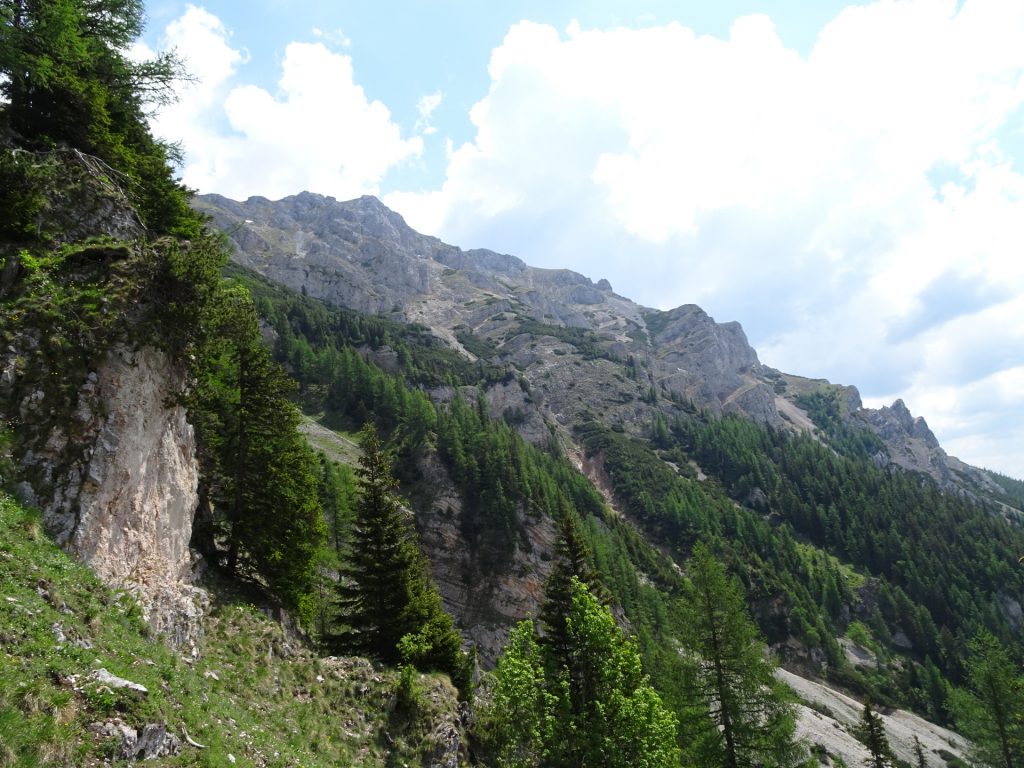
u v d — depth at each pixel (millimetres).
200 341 23000
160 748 11328
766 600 115250
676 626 34062
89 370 18469
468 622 76688
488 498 88375
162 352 21188
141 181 26203
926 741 82062
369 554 32656
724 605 32406
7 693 9523
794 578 127750
